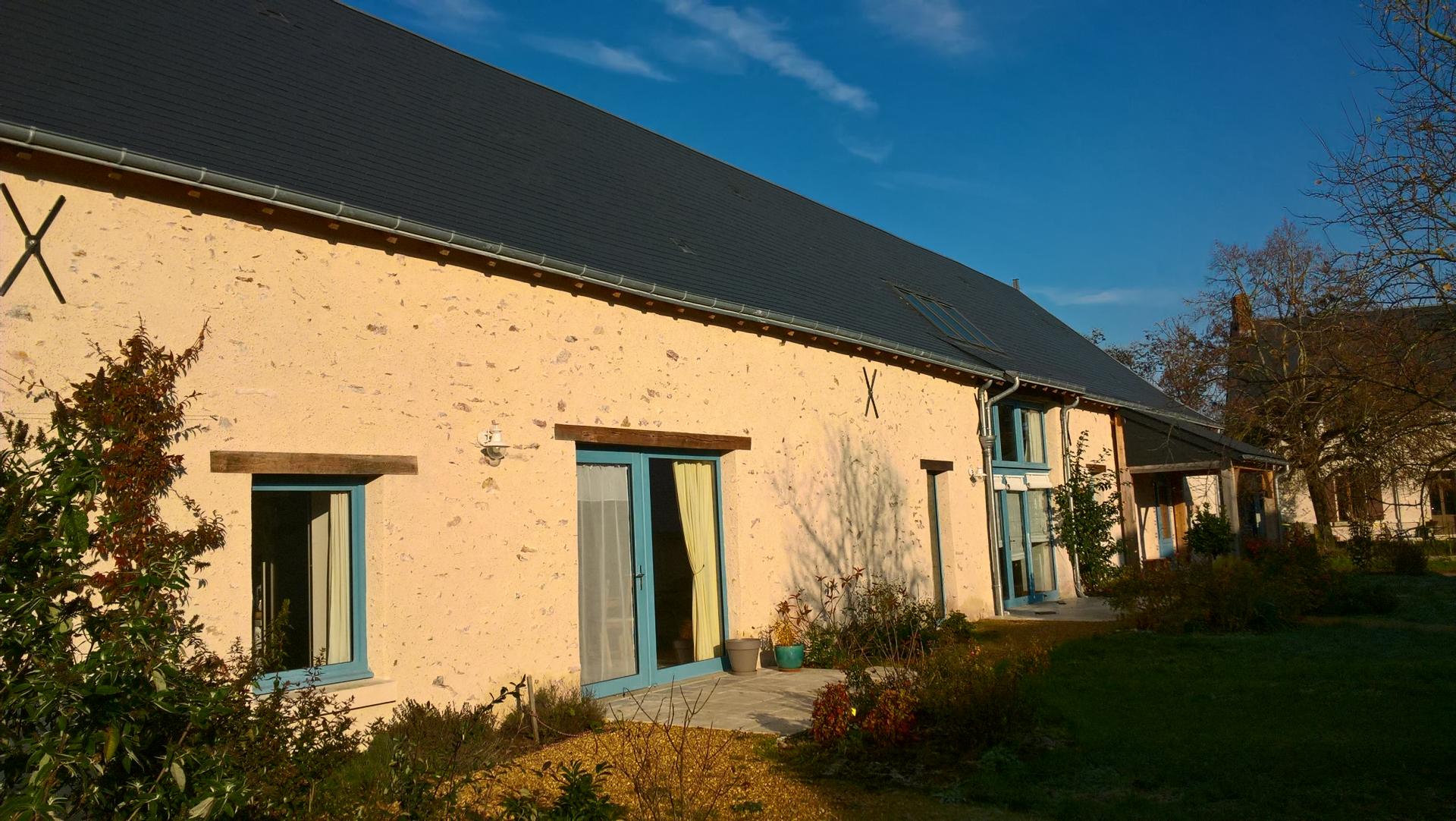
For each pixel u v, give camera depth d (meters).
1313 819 5.00
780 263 12.97
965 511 14.48
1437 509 30.55
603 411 8.88
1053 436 17.53
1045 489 17.17
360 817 4.46
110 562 5.56
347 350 7.04
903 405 13.33
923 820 5.38
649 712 8.16
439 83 11.00
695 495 10.22
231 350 6.41
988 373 14.57
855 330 11.99
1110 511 18.11
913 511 13.30
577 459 8.90
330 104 8.74
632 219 10.82
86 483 4.33
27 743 3.64
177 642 4.29
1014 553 16.11
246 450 6.40
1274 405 16.84
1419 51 8.64
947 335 15.34
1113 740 6.56
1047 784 5.83
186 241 6.29
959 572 14.10
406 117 9.55
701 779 6.01
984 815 5.42
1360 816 4.99
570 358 8.62
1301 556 15.15
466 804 5.29
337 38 10.24
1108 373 22.28
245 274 6.55
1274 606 11.80
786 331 11.09
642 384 9.30
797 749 6.90
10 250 5.57
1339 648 10.02
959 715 6.57
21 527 3.95
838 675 9.77
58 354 5.67
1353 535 23.39
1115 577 17.19
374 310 7.23
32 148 5.52
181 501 6.05
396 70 10.52
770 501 10.80
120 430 5.05
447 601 7.45
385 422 7.21
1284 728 6.77
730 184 15.55
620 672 9.10
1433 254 8.60
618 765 6.46
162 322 6.11
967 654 7.48
